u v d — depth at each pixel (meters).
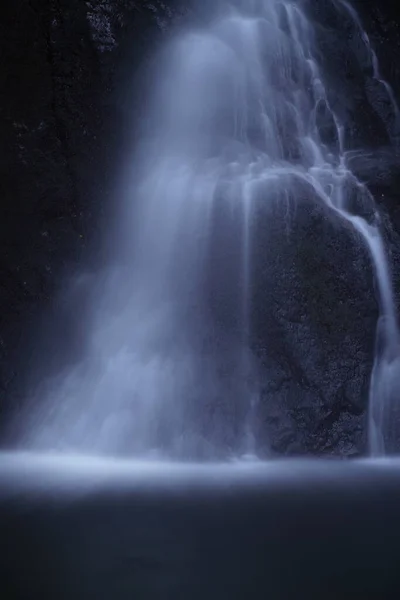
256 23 15.94
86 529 5.41
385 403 10.91
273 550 4.87
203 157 13.62
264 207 11.40
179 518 5.77
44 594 4.02
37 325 11.73
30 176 12.40
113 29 13.91
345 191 12.64
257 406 10.49
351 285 11.26
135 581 4.23
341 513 5.98
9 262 11.98
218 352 10.80
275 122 14.77
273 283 11.05
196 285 11.32
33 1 13.33
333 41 17.45
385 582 4.21
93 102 13.19
